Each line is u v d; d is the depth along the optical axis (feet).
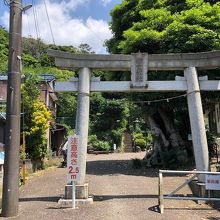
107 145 127.85
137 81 38.99
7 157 32.94
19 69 34.42
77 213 31.60
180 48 52.26
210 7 54.39
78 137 35.58
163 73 54.95
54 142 106.22
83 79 38.91
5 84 86.43
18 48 34.53
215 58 39.06
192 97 38.96
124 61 39.37
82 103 38.63
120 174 58.80
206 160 38.22
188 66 39.40
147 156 70.18
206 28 53.26
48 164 78.54
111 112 136.36
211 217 30.27
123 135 139.13
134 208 33.19
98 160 90.48
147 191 42.14
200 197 34.96
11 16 34.65
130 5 67.46
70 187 36.50
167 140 68.13
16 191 32.50
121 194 40.40
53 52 39.14
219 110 96.07
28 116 64.90
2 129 61.62
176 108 66.64
